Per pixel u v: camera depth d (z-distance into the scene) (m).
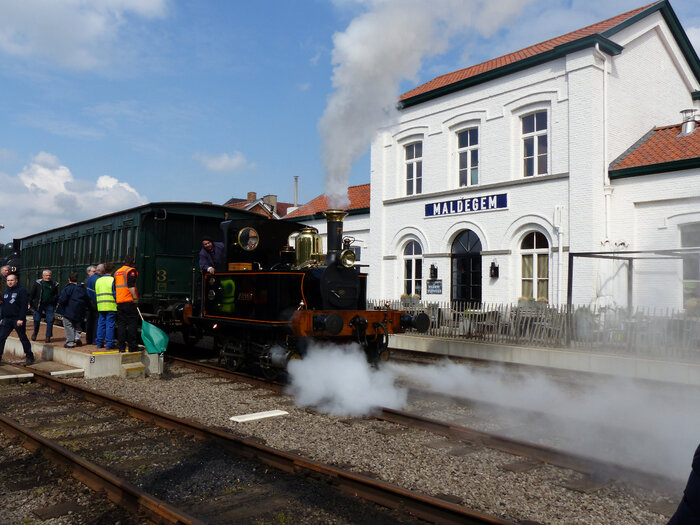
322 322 7.59
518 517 3.89
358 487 4.27
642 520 3.88
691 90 17.00
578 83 13.81
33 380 8.87
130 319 9.72
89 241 14.50
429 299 17.20
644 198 13.10
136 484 4.49
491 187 15.61
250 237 9.28
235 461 5.04
